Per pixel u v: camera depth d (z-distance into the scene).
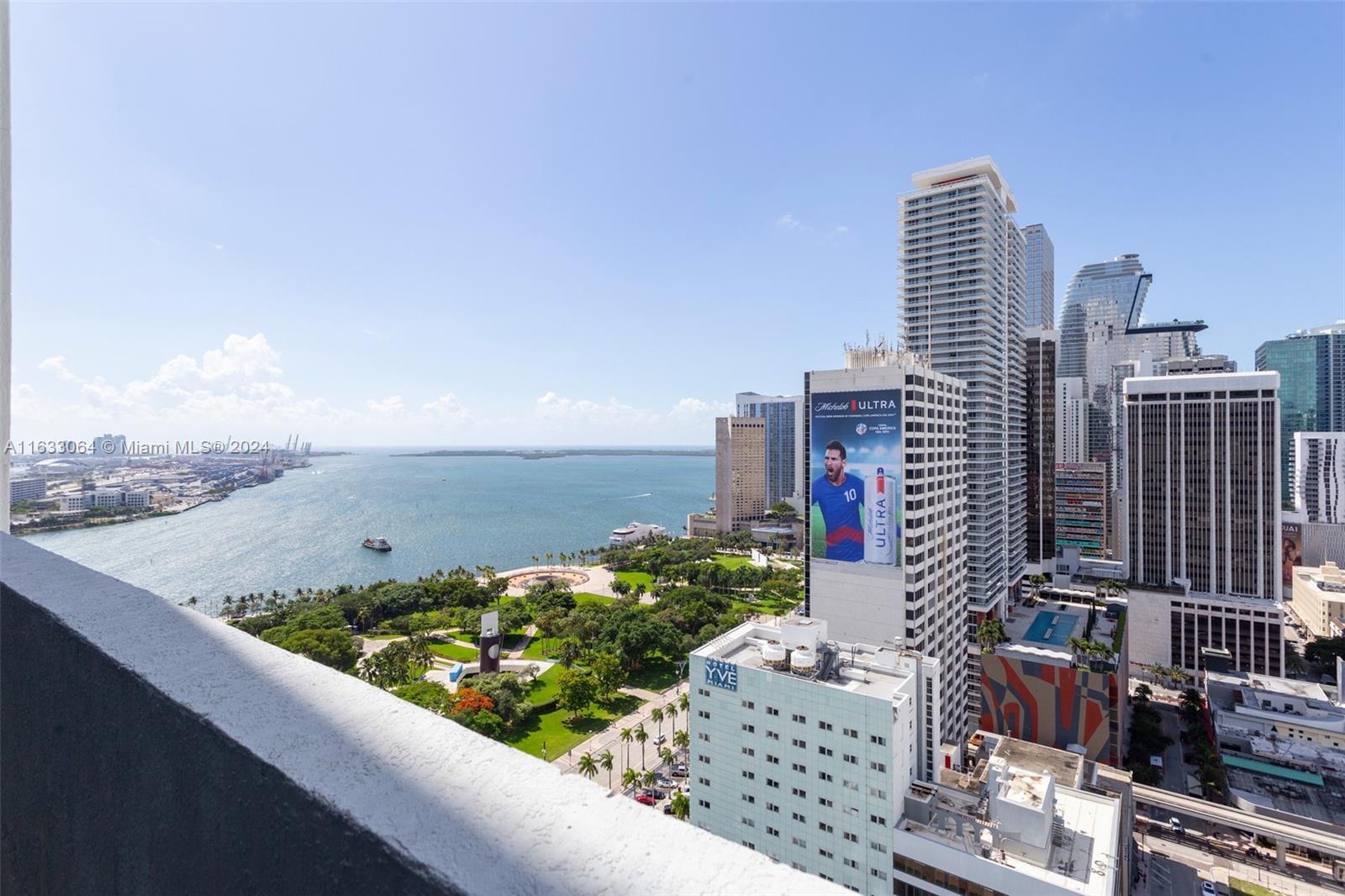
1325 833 49.19
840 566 54.62
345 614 94.62
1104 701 55.81
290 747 1.97
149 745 2.45
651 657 81.88
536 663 79.69
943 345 85.94
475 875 1.37
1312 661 96.56
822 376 55.62
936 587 57.88
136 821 2.55
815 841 33.94
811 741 34.28
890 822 31.72
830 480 55.03
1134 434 106.12
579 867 1.41
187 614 3.14
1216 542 99.69
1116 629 78.62
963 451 65.88
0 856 3.55
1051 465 116.69
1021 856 29.20
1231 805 58.19
